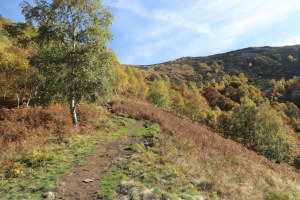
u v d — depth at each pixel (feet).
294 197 25.09
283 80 474.90
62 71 38.55
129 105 81.61
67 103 42.96
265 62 631.56
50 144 31.71
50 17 38.40
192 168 25.45
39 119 43.83
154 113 70.95
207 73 647.97
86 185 17.95
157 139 37.19
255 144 116.57
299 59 581.12
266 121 112.47
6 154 25.55
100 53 40.63
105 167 23.20
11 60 59.41
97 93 41.52
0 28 77.66
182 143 37.27
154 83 175.11
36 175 19.80
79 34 38.88
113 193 16.17
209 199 17.95
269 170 39.01
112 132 46.01
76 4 39.47
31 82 61.98
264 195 22.58
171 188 18.44
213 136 54.60
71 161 25.17
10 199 14.53
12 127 37.04
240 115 125.18
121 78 123.54
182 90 398.42
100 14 42.09
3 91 63.93
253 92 373.81
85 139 36.78
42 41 40.22
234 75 591.37
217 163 30.91
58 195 15.70
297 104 357.82
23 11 38.81
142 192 16.24
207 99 376.48
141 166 23.35
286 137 115.85
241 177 27.48
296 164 97.91
